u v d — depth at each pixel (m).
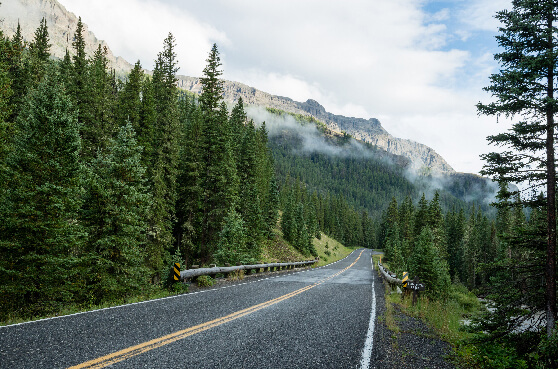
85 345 5.55
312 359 5.86
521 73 9.04
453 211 96.81
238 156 47.28
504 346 8.93
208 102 41.75
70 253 16.83
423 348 8.05
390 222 104.62
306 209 99.44
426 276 33.69
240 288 15.21
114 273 17.11
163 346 5.79
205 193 36.53
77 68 35.28
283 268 33.84
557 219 9.79
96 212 17.31
